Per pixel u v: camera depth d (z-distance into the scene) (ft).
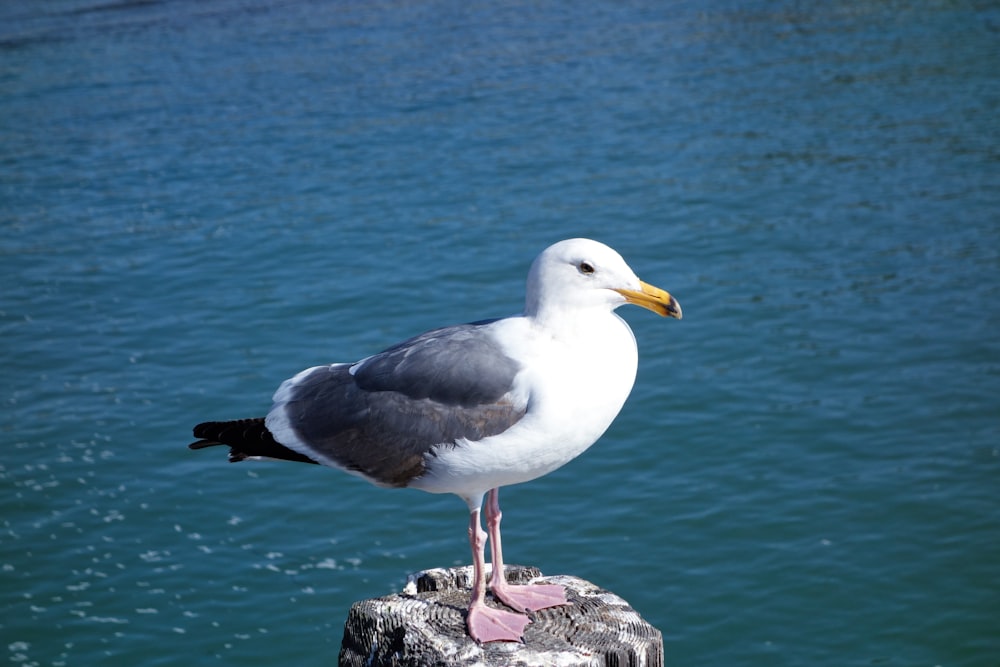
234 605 45.21
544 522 49.42
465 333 20.26
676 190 88.02
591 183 90.02
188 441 56.18
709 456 53.52
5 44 146.51
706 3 154.92
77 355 65.87
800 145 98.12
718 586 45.29
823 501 49.88
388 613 19.63
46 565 47.44
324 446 20.58
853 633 42.86
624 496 50.96
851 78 118.32
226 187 93.61
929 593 44.55
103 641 43.34
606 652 18.24
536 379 19.25
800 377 59.88
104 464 54.44
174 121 111.96
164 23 154.30
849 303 68.13
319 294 72.13
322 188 91.81
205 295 73.46
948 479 50.90
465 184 90.84
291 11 158.61
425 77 123.34
